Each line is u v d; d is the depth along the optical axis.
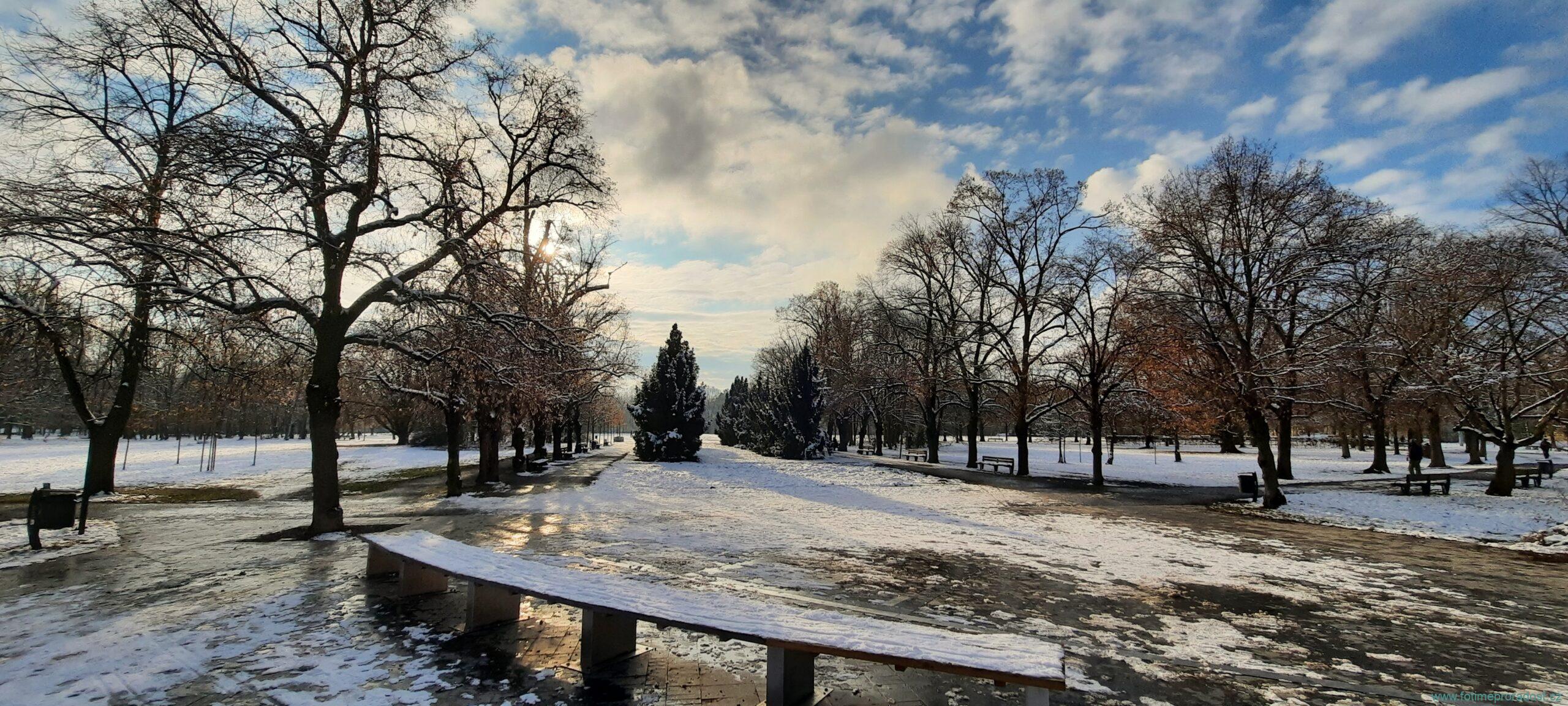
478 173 13.48
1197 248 19.16
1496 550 11.66
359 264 11.71
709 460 33.69
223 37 10.93
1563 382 19.66
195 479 23.53
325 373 11.48
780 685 4.37
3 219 9.54
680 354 33.91
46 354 17.34
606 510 15.02
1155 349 20.39
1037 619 6.82
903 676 5.13
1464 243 20.73
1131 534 12.84
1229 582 8.76
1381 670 5.54
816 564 9.30
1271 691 5.02
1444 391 19.58
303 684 4.66
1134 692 4.94
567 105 15.91
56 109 12.59
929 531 12.66
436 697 4.49
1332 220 18.67
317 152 10.64
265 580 7.77
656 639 5.82
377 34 12.05
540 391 16.00
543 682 4.80
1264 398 17.78
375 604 6.76
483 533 11.77
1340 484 23.98
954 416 63.81
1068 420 41.59
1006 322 31.67
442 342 13.48
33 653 5.24
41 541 10.09
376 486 21.00
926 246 34.75
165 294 10.59
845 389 42.22
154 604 6.74
